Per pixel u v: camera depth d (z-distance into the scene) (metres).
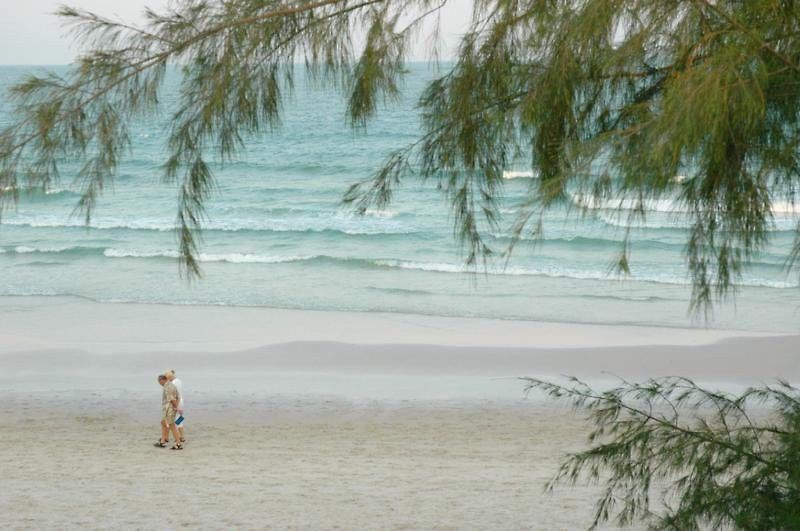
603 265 57.47
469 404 31.45
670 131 4.24
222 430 28.48
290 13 5.46
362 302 49.78
